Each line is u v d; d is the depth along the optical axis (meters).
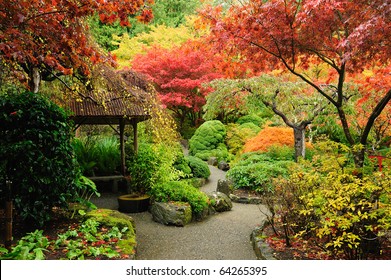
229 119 18.30
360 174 4.21
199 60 14.60
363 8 4.50
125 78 8.37
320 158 4.74
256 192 8.88
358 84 8.72
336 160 4.36
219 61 5.86
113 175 9.25
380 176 3.83
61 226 4.86
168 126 7.99
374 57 5.03
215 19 5.23
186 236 5.84
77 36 4.73
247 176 9.23
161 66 14.79
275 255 4.30
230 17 5.20
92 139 10.73
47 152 4.69
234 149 14.87
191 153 15.48
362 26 3.71
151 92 8.24
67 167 4.88
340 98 5.05
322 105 9.23
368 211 3.84
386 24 3.93
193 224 6.57
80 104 8.00
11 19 4.09
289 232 5.07
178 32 17.39
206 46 5.53
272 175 8.95
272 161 10.12
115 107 8.13
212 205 7.46
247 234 5.95
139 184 7.81
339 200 3.48
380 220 3.46
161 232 6.05
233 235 5.90
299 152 9.70
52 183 4.64
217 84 9.47
